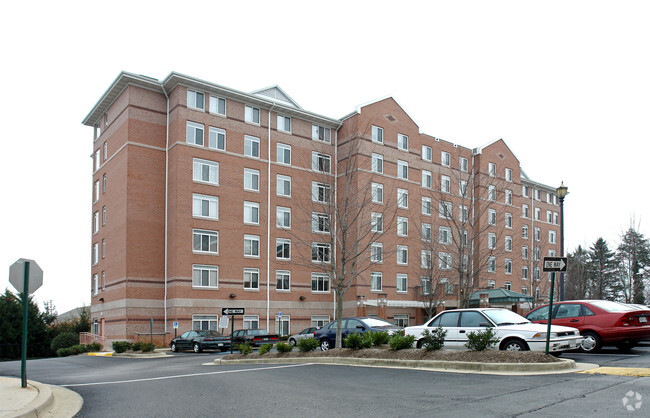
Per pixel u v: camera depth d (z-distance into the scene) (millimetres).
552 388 9461
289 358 17312
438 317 15688
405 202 45281
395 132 45500
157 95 37500
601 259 53438
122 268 35188
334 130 44406
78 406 10055
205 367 17609
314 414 8242
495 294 46594
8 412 8656
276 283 39500
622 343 15531
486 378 11070
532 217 62250
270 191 40094
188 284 35156
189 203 35938
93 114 41719
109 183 38781
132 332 34281
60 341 43344
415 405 8562
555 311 16375
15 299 49969
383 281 42844
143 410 9234
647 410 7438
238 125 39062
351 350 16312
